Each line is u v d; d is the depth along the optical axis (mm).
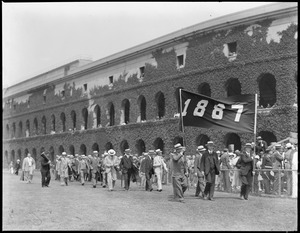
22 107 75812
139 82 47719
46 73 69438
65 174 30484
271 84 38656
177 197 19219
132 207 17156
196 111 20453
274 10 33156
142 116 49812
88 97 57844
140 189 26516
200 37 39500
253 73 34469
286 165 20484
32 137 71625
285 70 32469
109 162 25359
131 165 26250
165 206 17328
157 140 44531
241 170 19234
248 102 19953
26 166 32625
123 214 15383
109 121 53750
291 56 32250
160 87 44156
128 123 49031
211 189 19250
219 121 20109
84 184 31781
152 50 45500
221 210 16125
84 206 17547
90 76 57781
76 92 60938
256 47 34438
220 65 37219
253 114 19875
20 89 76438
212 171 19172
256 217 14641
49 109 67812
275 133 32344
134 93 48406
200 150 21266
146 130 45656
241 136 34375
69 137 61469
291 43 32375
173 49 42844
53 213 15656
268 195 20109
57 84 66125
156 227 12953
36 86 71000
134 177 26828
